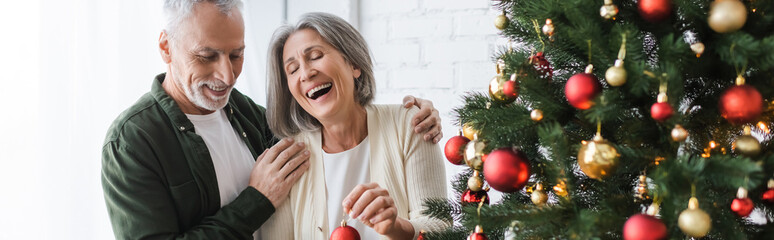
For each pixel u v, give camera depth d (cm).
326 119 113
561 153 65
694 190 58
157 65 139
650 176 66
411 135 118
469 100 86
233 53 108
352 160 118
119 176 102
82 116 120
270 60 117
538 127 67
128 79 130
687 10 62
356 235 92
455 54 168
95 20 122
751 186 56
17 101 109
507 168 67
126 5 130
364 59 117
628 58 62
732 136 71
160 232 101
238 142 122
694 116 69
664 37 64
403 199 115
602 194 73
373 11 176
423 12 171
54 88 114
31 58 111
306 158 115
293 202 114
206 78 106
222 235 103
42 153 112
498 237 87
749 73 67
